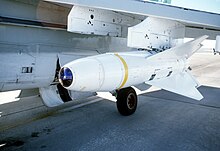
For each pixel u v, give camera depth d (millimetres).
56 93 5129
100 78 3582
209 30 5676
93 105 5793
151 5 3957
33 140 3707
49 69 4562
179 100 6566
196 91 5461
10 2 3836
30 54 4219
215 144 3705
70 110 5355
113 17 5047
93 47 5453
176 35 5609
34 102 5934
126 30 5461
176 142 3750
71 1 3184
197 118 5012
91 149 3445
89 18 4559
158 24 5035
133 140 3787
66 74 3373
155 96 6957
